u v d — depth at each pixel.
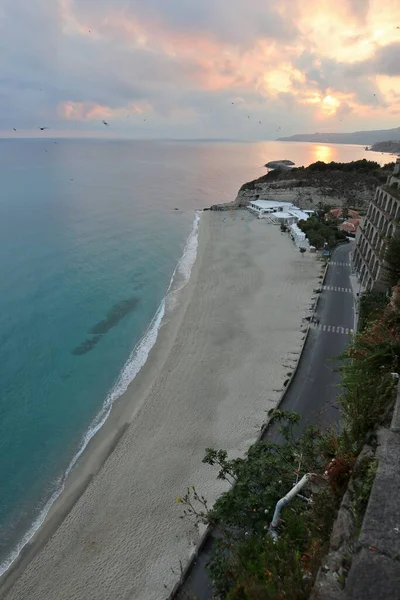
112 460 26.92
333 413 27.95
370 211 52.47
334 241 72.75
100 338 43.44
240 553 8.15
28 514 23.94
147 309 50.22
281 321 43.22
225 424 28.84
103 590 19.12
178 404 31.75
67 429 30.67
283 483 10.71
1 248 69.75
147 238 81.88
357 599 3.46
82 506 23.72
